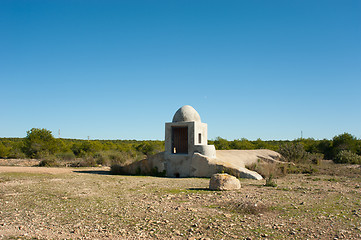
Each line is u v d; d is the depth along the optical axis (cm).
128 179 1689
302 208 865
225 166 1739
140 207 903
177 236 630
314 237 611
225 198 1022
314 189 1231
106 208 900
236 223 717
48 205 951
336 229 657
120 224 725
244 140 4950
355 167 2298
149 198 1051
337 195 1082
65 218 789
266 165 1953
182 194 1123
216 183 1230
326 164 2539
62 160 3169
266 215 789
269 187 1296
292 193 1126
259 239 604
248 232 648
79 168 2559
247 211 828
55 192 1198
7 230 683
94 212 851
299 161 2645
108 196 1107
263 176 1777
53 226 715
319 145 3806
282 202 953
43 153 3569
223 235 629
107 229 685
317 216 770
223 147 4216
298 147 2811
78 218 787
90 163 2855
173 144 2112
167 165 2009
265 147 4525
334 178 1656
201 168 1836
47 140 3831
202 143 2109
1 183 1449
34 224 733
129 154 3603
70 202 996
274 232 646
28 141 3728
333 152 3547
